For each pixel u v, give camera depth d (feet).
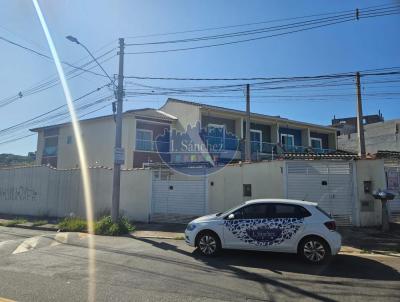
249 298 22.13
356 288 24.62
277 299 22.06
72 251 36.73
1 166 97.14
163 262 31.81
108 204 65.00
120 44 56.18
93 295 22.09
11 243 41.47
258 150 102.68
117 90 55.77
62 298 21.40
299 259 33.24
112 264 30.76
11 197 82.74
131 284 24.66
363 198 50.34
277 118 104.06
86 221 57.47
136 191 62.64
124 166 87.04
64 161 101.76
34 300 20.95
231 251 36.19
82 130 98.53
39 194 76.28
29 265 30.14
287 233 32.19
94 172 66.64
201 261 32.40
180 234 48.65
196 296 22.27
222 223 34.09
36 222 62.34
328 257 31.45
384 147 121.39
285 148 104.01
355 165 50.96
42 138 109.40
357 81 63.82
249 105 76.79
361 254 35.81
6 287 23.50
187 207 58.70
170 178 61.72
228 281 25.91
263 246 32.71
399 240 41.93
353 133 139.54
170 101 99.71
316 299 22.18
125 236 47.98
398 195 51.83
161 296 22.16
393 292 23.73
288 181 51.62
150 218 60.49
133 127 89.04
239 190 56.18
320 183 51.16
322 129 116.47
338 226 50.01
